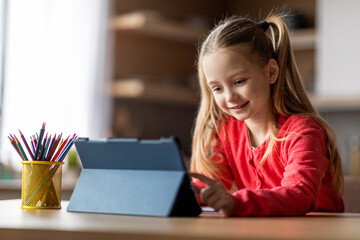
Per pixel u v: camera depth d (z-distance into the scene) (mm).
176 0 5230
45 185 1325
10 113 3889
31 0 3980
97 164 1252
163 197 1134
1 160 3840
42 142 1426
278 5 5156
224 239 769
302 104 1644
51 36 4059
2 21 3918
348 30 4406
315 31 4617
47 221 996
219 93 1453
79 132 4199
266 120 1609
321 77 4539
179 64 5328
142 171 1194
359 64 4344
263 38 1549
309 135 1406
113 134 4676
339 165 1551
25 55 3953
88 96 4250
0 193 3301
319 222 1049
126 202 1173
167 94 4664
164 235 797
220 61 1413
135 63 4949
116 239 826
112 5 4465
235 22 1514
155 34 4867
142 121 4961
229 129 1768
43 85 4016
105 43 4371
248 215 1150
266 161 1604
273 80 1559
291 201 1198
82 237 851
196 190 1200
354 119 4770
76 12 4191
